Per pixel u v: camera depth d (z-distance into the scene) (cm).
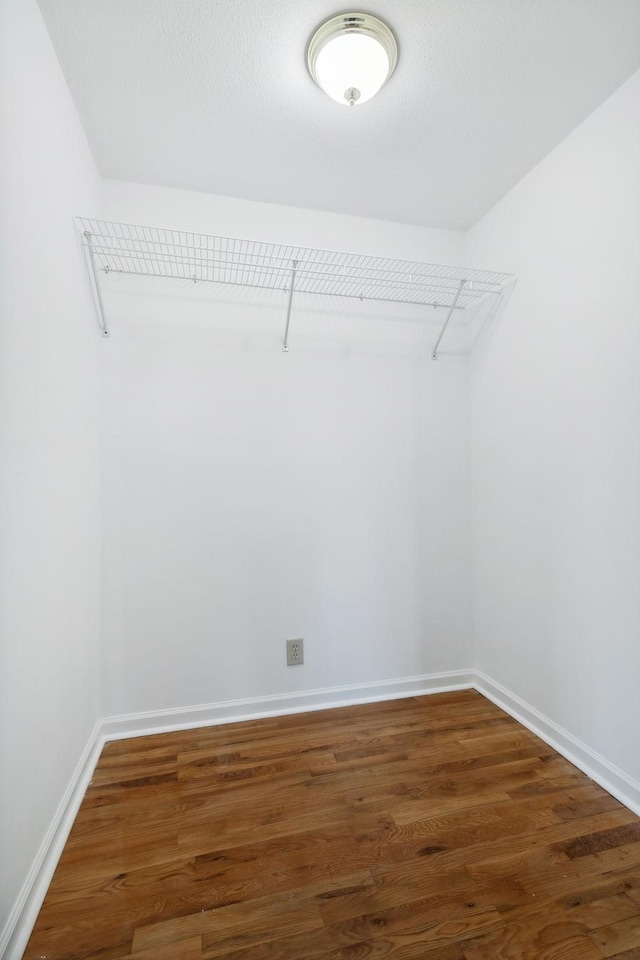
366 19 124
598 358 161
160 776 164
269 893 116
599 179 159
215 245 204
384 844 132
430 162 186
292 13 123
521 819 142
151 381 197
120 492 193
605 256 158
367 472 224
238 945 104
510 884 119
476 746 182
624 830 138
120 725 191
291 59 137
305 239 217
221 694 204
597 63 141
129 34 129
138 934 106
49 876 120
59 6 121
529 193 194
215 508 203
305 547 215
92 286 180
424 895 116
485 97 153
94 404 182
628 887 118
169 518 198
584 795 153
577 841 133
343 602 220
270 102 154
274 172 191
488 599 227
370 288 225
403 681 229
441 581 235
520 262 201
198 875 122
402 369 230
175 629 198
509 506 210
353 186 201
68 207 149
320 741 186
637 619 147
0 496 98
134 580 194
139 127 165
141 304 196
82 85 146
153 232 197
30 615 114
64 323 144
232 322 206
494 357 220
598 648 162
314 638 216
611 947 104
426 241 234
